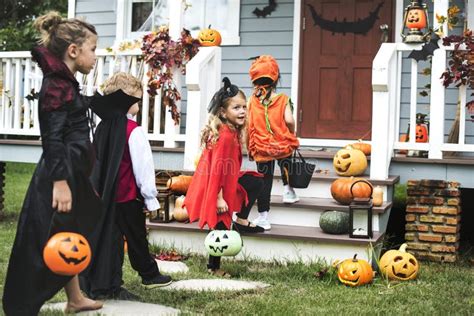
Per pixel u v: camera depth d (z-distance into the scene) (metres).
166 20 9.24
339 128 8.26
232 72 8.68
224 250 5.08
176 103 7.30
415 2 6.35
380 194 5.79
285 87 8.48
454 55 6.02
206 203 5.11
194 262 5.62
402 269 5.10
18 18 21.52
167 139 7.15
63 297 4.32
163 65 7.05
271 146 5.58
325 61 8.32
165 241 6.05
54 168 3.40
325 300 4.40
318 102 8.35
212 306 4.16
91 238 4.01
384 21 8.10
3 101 8.06
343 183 5.88
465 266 5.89
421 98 7.91
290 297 4.48
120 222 4.33
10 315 3.49
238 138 5.24
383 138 6.08
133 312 3.95
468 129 7.61
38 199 3.51
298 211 5.97
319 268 5.22
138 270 4.50
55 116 3.45
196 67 6.64
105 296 4.25
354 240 5.35
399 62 6.44
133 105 4.38
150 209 4.32
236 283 4.85
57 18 3.69
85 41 3.68
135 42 8.27
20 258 3.49
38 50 3.56
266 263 5.63
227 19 8.75
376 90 6.07
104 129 4.26
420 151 6.88
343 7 8.25
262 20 8.57
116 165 4.18
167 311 4.00
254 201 5.57
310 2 8.38
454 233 5.99
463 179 6.15
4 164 9.04
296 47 8.40
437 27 6.40
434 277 5.29
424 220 6.08
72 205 3.53
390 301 4.45
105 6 9.44
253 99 5.73
